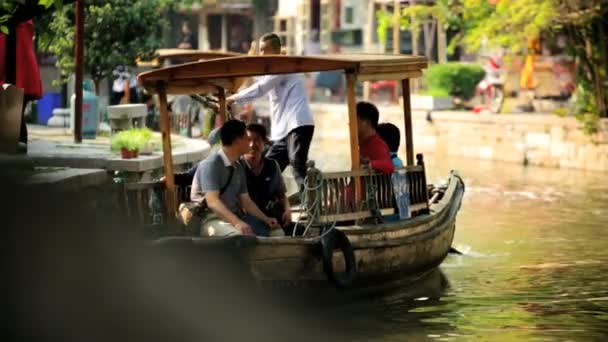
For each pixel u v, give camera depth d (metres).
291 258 17.12
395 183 19.94
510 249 24.20
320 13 69.81
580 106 41.38
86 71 40.78
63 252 14.79
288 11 71.44
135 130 27.09
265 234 17.86
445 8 44.06
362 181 18.97
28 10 20.56
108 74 40.69
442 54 55.28
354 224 19.19
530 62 48.75
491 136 45.72
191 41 72.56
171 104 43.12
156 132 39.66
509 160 44.69
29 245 14.49
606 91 40.84
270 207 18.53
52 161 25.69
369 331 16.73
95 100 32.16
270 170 18.50
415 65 19.81
